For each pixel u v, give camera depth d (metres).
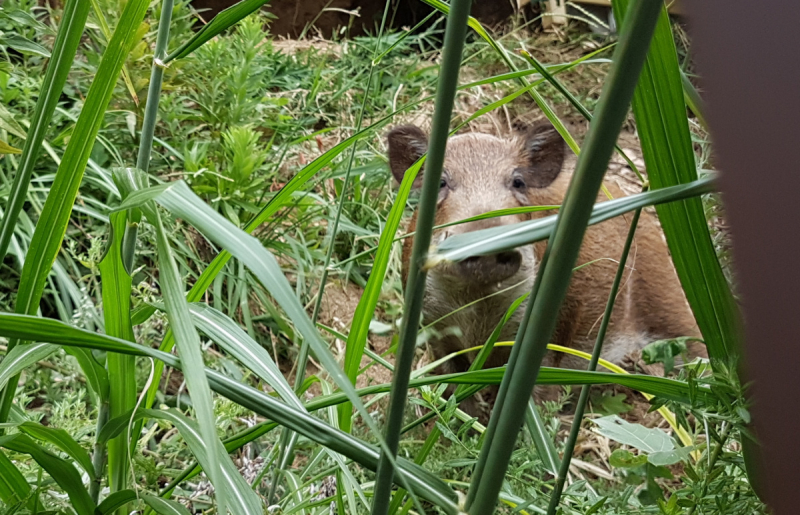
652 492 0.64
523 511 0.71
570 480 1.22
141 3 0.53
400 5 3.45
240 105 1.82
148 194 0.41
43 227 0.56
